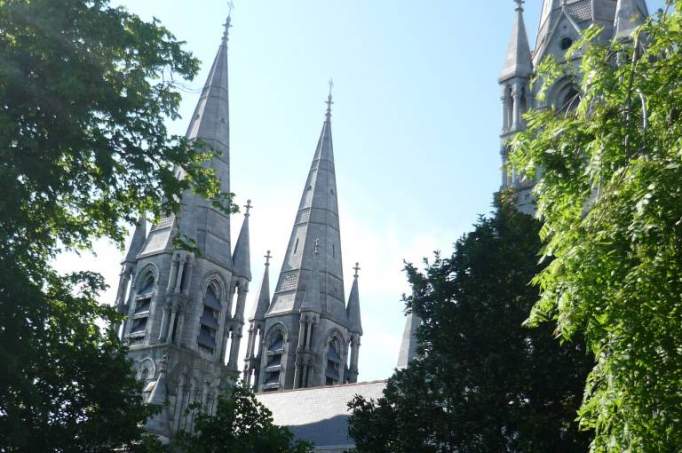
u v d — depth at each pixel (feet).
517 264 121.49
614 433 57.00
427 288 128.47
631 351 55.83
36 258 110.93
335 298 311.06
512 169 72.18
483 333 116.57
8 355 93.66
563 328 60.39
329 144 335.88
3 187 96.78
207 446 118.62
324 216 318.86
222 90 302.25
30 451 103.24
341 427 210.18
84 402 111.34
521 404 112.68
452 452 114.42
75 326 112.47
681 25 66.74
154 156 115.55
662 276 56.24
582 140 66.64
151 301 261.85
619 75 64.90
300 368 290.76
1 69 96.78
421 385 117.39
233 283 282.15
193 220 271.90
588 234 60.39
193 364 255.91
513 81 222.28
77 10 107.34
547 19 227.61
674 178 56.13
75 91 99.76
